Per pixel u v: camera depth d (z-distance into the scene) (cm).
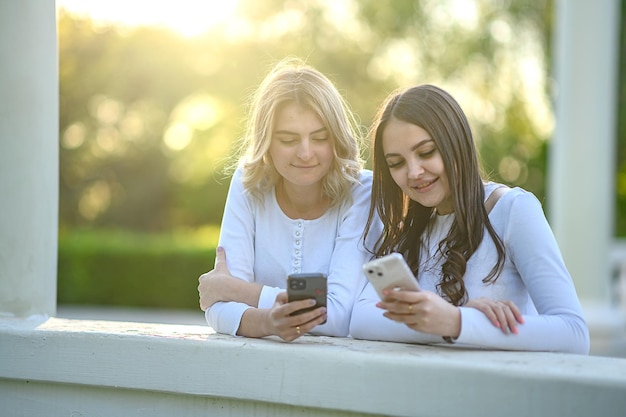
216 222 1812
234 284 219
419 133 205
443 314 181
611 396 156
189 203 1755
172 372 192
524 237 204
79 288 1220
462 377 167
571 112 708
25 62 236
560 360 172
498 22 1519
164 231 1831
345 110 250
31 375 205
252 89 288
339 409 177
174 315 1054
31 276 237
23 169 236
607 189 711
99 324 220
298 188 234
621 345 695
